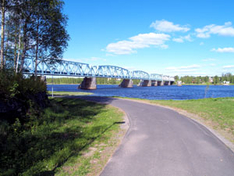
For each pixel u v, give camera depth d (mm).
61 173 4043
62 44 16312
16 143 5363
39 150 5223
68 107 14195
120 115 11273
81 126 8383
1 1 10297
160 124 8750
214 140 6273
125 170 4152
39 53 16281
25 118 7277
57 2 14023
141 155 5012
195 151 5281
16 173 4078
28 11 12891
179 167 4285
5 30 12312
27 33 14492
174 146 5699
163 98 40656
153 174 3959
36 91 9281
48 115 8711
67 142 6020
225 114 10461
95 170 4172
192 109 12852
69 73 78062
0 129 5496
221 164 4441
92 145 5875
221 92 66188
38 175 3947
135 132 7379
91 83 95562
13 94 6711
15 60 14008
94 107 14750
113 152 5246
